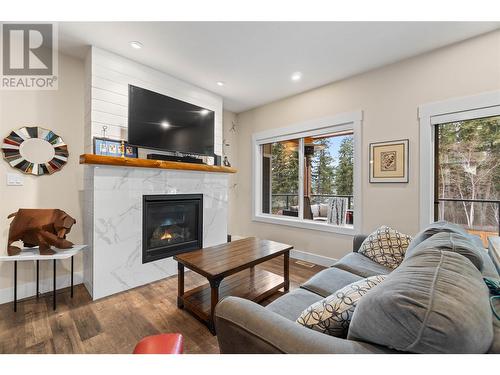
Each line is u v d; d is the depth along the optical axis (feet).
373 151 9.21
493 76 6.86
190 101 10.60
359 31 6.97
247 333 2.60
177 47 7.89
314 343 2.28
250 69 9.34
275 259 11.61
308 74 9.70
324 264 10.69
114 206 7.75
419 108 8.14
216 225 11.23
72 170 8.36
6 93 7.25
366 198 9.43
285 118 12.37
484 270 3.49
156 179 8.89
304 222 11.54
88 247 7.75
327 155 11.27
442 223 5.82
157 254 8.94
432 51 7.90
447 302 1.91
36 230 6.75
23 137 7.45
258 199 14.03
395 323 1.99
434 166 8.08
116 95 8.30
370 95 9.32
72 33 7.17
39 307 6.83
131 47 7.91
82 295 7.58
